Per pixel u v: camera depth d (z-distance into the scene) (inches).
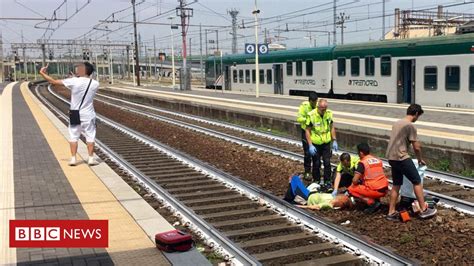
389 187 398.9
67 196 352.8
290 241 278.8
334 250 263.9
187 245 247.6
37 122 829.2
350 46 1168.8
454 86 890.7
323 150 410.0
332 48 1237.1
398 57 1019.3
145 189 401.1
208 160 545.0
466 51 864.9
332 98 1261.1
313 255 258.4
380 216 321.1
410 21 1760.6
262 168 494.9
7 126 772.6
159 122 940.0
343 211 333.7
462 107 877.8
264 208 346.0
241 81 1717.5
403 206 331.6
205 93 1705.2
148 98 1530.5
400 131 308.5
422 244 266.5
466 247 261.7
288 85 1428.4
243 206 353.4
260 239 283.4
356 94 1172.5
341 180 366.0
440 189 409.7
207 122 966.4
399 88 1026.7
